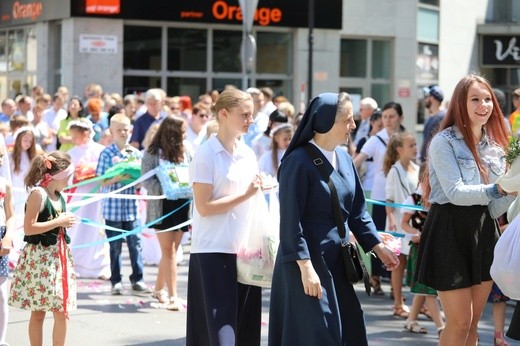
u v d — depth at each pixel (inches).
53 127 1175.0
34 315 470.0
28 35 1737.2
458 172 396.5
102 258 749.3
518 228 393.1
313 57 1647.4
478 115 398.9
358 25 1701.5
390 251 388.5
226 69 1622.8
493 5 1982.0
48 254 458.3
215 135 446.0
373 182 707.4
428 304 562.6
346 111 372.2
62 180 465.7
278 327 379.9
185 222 620.1
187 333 440.8
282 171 373.1
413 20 1740.9
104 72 1540.4
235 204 430.0
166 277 631.8
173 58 1592.0
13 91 1808.6
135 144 883.4
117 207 676.1
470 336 418.0
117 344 538.0
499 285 400.2
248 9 1066.7
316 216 371.6
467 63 1926.7
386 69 1748.3
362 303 671.1
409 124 1754.4
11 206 473.4
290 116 954.7
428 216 413.4
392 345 546.0
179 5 1550.2
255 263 426.0
